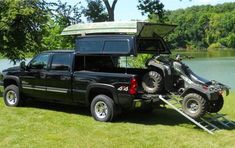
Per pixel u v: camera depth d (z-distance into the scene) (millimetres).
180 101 9070
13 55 15820
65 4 21422
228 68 37938
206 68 38688
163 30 10070
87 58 10438
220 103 9344
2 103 12141
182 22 86188
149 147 7664
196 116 8727
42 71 10773
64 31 10867
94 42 9906
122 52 9430
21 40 15078
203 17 87875
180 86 9430
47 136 8367
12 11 14234
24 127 9133
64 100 10414
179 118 10195
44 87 10766
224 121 9680
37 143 7871
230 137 8367
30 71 11078
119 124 9453
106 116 9594
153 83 9375
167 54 10258
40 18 15336
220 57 59469
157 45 10219
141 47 9773
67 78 10203
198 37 85688
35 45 15992
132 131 8820
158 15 25469
